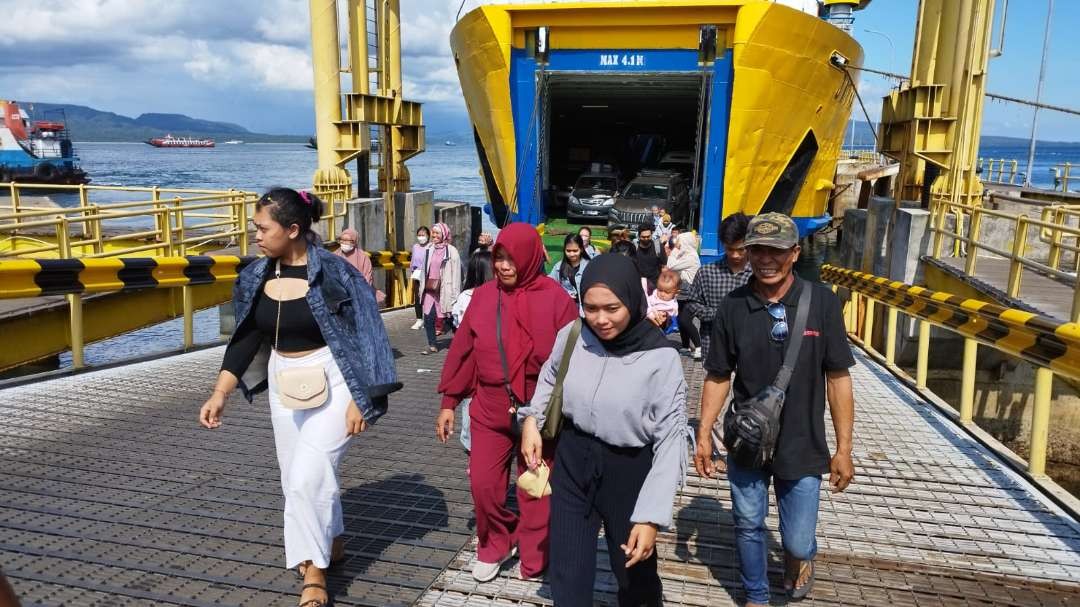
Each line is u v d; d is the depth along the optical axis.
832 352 2.81
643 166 22.73
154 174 116.00
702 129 13.26
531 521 3.40
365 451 5.39
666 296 6.22
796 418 2.85
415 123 17.28
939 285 10.21
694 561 3.74
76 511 4.13
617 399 2.52
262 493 4.43
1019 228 7.43
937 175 11.19
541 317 3.29
